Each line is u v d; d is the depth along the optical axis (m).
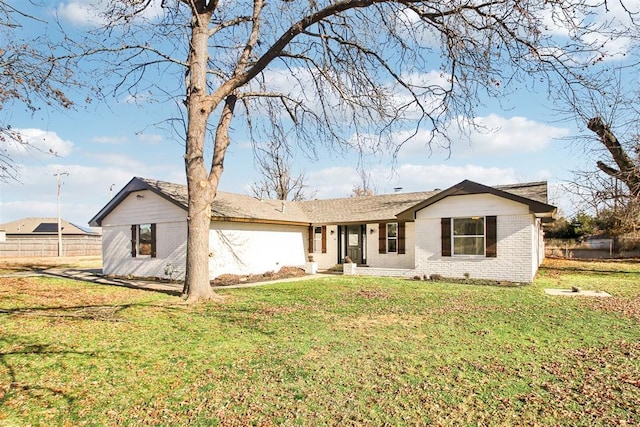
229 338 7.05
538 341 6.82
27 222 63.03
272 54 11.04
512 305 10.30
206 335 7.25
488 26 8.42
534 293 12.48
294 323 8.23
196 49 11.38
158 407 4.39
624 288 13.60
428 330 7.62
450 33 9.11
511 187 18.17
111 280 17.19
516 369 5.45
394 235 20.53
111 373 5.35
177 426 3.98
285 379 5.15
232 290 13.57
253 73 11.36
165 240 17.47
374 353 6.18
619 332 7.40
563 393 4.65
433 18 9.46
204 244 11.34
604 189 10.22
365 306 10.21
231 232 17.61
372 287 14.20
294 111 13.55
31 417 4.12
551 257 32.44
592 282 15.47
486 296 11.89
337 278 17.53
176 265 16.95
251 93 12.74
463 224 16.58
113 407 4.38
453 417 4.11
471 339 6.96
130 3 10.55
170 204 17.28
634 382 4.94
